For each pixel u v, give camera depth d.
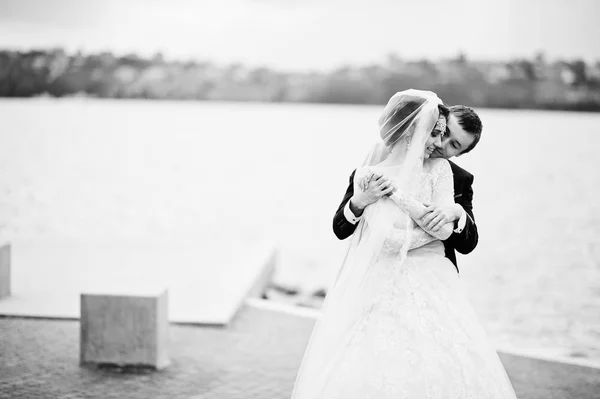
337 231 3.63
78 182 25.03
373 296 3.47
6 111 58.53
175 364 5.81
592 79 69.44
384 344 3.33
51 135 41.75
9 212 18.39
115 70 76.56
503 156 34.31
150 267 9.39
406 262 3.53
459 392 3.24
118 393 5.15
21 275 8.78
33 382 5.33
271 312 7.49
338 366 3.34
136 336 5.65
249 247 10.92
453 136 3.50
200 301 7.66
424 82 75.81
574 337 8.05
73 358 5.88
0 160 30.03
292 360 5.94
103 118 55.78
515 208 19.94
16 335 6.47
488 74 73.06
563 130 50.03
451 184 3.52
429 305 3.44
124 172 28.58
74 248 10.61
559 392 5.38
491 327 8.51
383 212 3.47
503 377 3.44
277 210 20.53
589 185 24.77
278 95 79.44
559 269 12.03
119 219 18.28
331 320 3.49
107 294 5.65
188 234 16.39
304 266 13.17
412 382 3.23
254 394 5.17
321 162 33.34
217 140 43.09
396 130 3.51
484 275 11.62
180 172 29.34
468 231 3.47
